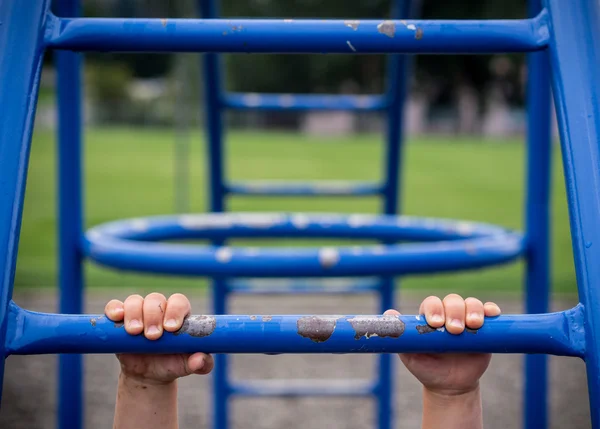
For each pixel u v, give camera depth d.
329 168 13.63
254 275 1.30
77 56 1.47
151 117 27.39
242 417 2.42
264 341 0.70
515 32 0.80
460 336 0.70
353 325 0.70
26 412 2.34
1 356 0.68
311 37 0.80
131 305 0.71
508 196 10.06
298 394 2.09
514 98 27.14
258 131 28.55
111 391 2.61
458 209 8.66
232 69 25.62
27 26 0.79
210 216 1.87
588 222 0.72
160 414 0.79
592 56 0.78
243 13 19.59
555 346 0.70
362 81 25.86
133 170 13.18
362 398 2.64
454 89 27.52
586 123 0.75
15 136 0.74
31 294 4.05
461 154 18.02
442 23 0.81
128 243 1.41
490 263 1.39
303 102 2.18
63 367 1.48
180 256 1.31
